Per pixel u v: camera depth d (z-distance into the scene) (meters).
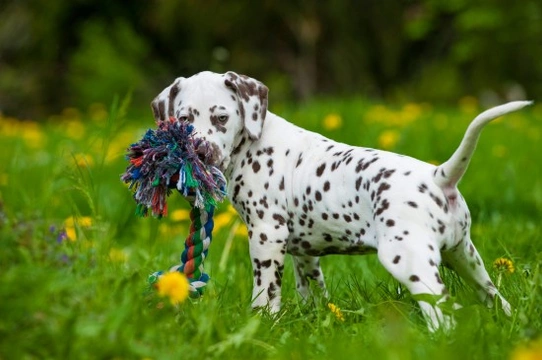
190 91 7.96
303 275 8.60
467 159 6.81
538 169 16.67
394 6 43.66
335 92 42.88
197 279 7.72
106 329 5.76
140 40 42.00
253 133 7.97
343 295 8.45
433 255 6.71
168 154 7.36
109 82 39.12
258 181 8.07
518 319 6.83
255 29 42.88
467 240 7.20
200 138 7.61
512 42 42.41
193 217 7.75
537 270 7.25
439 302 6.46
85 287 6.32
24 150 20.77
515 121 22.39
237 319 7.09
